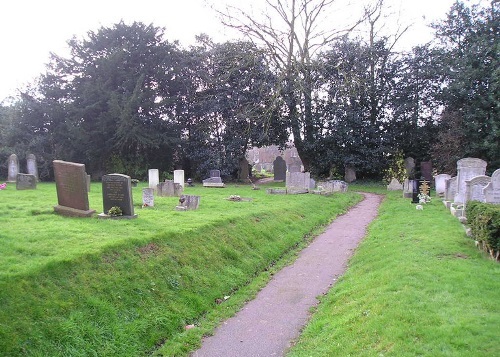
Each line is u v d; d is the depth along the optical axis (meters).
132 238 9.09
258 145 35.69
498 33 29.03
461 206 15.94
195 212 14.12
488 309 6.15
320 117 34.41
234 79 34.06
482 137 28.69
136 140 31.61
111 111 30.70
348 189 30.41
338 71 32.88
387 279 7.97
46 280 6.64
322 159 35.25
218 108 33.53
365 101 34.38
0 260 7.08
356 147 34.03
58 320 6.04
